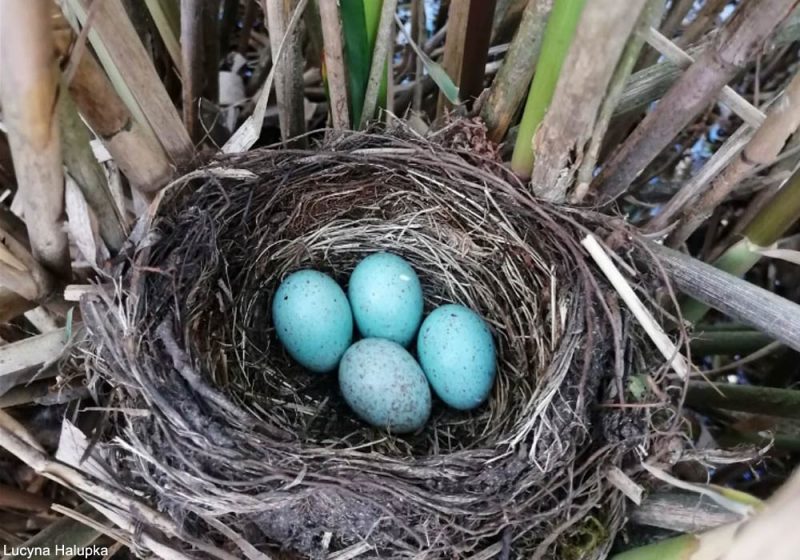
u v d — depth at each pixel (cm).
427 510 11
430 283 16
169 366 12
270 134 18
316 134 18
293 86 13
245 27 18
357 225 16
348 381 14
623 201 18
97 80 10
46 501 14
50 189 10
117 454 12
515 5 15
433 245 16
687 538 10
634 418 12
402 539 12
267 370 15
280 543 12
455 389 15
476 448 13
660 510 12
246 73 20
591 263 13
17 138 9
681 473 14
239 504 11
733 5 20
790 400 14
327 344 15
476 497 11
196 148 13
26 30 7
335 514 12
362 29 12
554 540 12
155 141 12
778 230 12
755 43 10
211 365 13
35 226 10
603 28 8
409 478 12
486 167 13
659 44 11
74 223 11
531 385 14
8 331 14
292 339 15
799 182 11
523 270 14
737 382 18
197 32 13
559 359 12
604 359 12
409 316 15
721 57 10
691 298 14
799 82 10
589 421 12
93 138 14
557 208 13
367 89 13
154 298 12
